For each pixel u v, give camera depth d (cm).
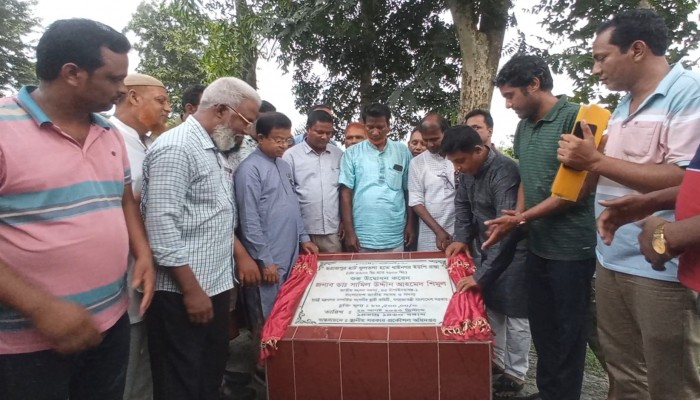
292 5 663
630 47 178
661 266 134
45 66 142
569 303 224
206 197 212
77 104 147
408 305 239
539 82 219
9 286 123
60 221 142
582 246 220
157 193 195
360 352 212
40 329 127
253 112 224
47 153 140
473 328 210
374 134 347
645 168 166
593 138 170
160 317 210
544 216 215
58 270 143
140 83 248
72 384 172
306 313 236
